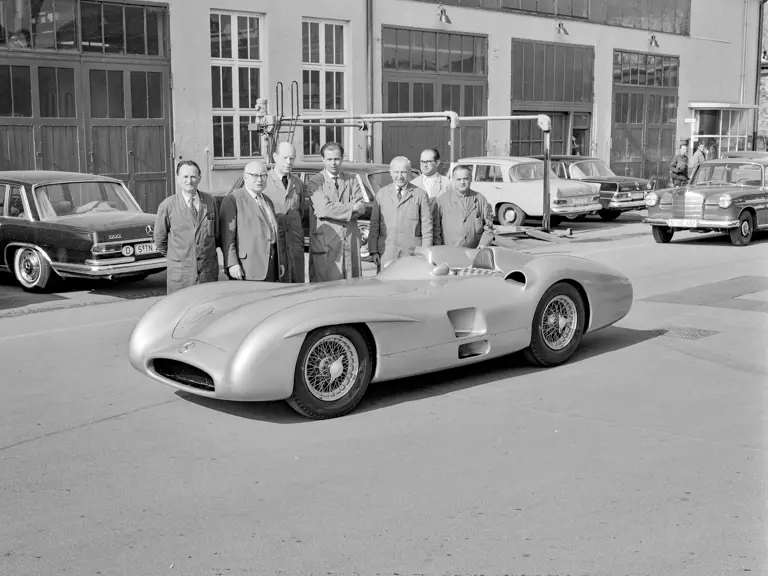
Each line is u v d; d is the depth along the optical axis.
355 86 20.44
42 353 7.24
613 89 27.23
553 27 24.97
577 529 3.77
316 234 7.30
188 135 17.78
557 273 6.55
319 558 3.54
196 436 5.09
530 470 4.48
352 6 20.11
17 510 4.05
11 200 10.70
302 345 5.23
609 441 4.91
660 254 13.70
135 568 3.48
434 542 3.66
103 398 5.89
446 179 8.65
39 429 5.24
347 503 4.09
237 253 6.85
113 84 16.67
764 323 8.15
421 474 4.44
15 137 15.53
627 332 7.79
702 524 3.81
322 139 20.12
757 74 33.06
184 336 5.56
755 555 3.51
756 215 14.97
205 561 3.53
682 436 4.98
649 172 29.05
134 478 4.44
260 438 5.05
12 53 15.37
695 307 8.96
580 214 18.22
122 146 16.91
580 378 6.28
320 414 5.37
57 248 10.16
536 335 6.44
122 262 10.10
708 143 31.36
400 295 5.79
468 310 6.08
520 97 24.38
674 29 29.20
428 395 5.89
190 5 17.48
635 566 3.43
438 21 21.98
